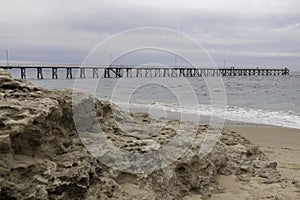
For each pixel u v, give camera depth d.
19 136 4.32
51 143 4.98
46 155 4.80
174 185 6.39
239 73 81.69
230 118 19.44
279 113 22.23
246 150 8.88
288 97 33.94
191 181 6.85
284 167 9.76
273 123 18.38
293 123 18.45
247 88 46.78
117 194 5.03
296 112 22.73
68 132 5.61
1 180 3.98
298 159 10.79
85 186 4.69
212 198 6.84
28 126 4.35
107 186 5.04
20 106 4.52
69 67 49.91
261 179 7.94
